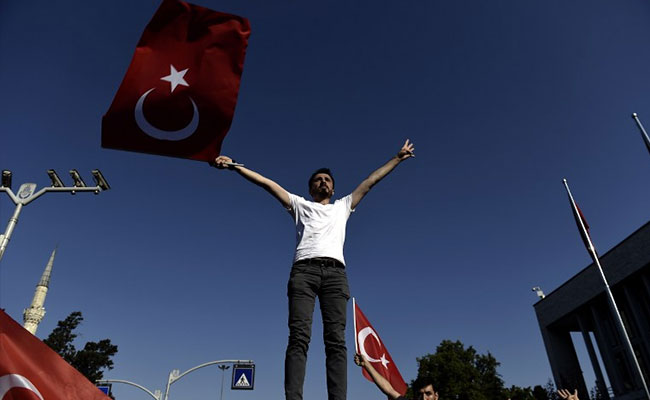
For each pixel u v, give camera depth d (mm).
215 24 4383
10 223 12305
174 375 24328
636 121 8766
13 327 3459
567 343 41188
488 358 39719
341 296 3988
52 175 13266
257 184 4328
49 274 25141
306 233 4215
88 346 45719
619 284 32594
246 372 22109
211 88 4215
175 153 4020
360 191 4648
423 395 6070
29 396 3281
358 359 6500
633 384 32500
